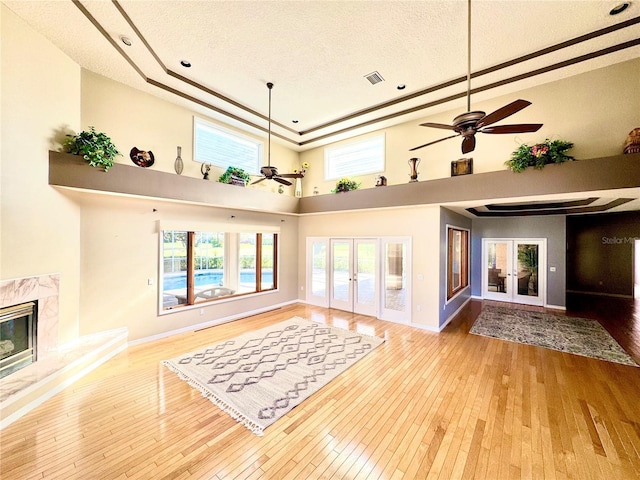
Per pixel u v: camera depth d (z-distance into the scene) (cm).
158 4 289
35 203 305
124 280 418
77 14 283
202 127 545
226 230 551
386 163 597
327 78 433
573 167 354
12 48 280
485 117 242
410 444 224
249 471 197
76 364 317
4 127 274
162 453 213
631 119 369
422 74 421
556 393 297
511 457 210
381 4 290
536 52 367
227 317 557
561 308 677
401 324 545
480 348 422
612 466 201
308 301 717
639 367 358
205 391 297
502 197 404
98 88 397
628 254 829
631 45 337
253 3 288
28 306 301
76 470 197
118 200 412
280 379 323
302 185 753
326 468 200
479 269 799
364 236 609
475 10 297
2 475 192
